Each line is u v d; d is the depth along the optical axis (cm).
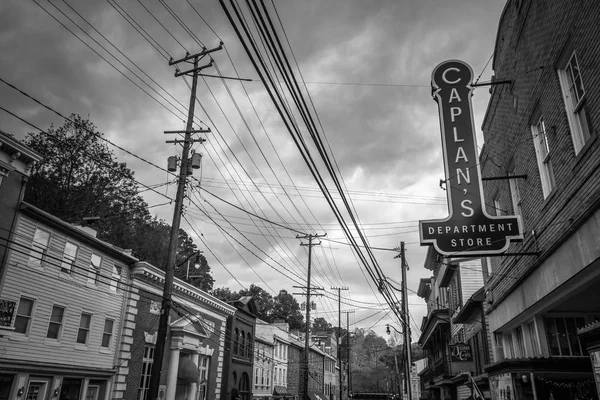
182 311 3077
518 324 1529
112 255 2478
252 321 4444
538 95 1139
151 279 2727
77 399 2169
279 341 5391
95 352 2305
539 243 1183
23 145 1909
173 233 1833
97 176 3747
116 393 2394
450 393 3130
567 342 1316
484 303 2067
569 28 943
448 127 1302
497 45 1445
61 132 3659
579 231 927
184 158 1953
